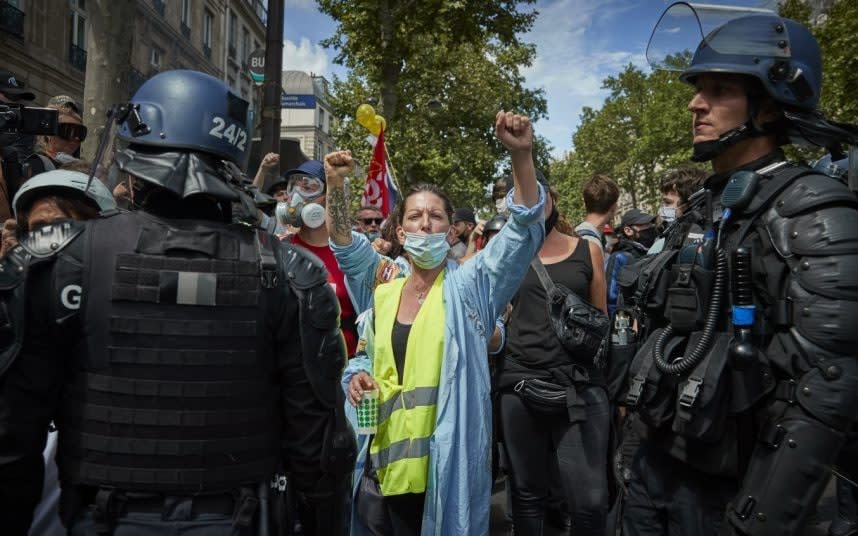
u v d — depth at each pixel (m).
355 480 2.26
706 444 1.58
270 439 1.40
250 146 1.52
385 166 4.11
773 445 1.38
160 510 1.28
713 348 1.55
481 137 28.55
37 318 1.22
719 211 1.63
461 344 2.08
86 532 1.26
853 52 13.74
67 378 1.30
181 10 21.33
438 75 25.77
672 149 36.09
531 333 2.81
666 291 1.77
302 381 1.40
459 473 1.99
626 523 1.92
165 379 1.26
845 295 1.30
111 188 1.79
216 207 1.44
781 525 1.32
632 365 1.78
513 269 2.12
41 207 1.70
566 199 46.47
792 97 1.61
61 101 3.45
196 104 1.38
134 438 1.25
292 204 3.32
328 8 16.72
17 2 13.95
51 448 2.08
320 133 44.88
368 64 17.95
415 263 2.23
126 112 1.39
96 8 5.28
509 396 2.89
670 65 1.81
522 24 17.52
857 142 1.62
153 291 1.25
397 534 2.18
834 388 1.30
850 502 3.21
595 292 3.04
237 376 1.31
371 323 2.39
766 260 1.47
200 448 1.27
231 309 1.31
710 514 1.67
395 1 16.22
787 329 1.42
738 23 1.65
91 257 1.27
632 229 5.41
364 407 2.08
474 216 4.78
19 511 1.29
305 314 1.38
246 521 1.31
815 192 1.40
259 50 7.09
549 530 3.51
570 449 2.76
